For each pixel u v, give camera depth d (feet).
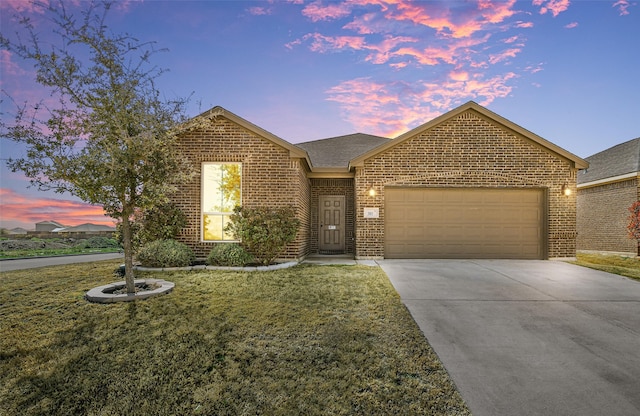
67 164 16.49
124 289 19.61
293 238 28.40
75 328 13.46
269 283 21.31
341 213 40.50
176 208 29.50
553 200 32.94
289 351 11.44
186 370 10.19
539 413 8.01
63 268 27.89
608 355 11.26
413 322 14.25
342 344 11.97
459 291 19.48
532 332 13.28
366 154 32.99
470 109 33.12
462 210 33.55
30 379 9.71
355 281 21.91
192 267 26.45
